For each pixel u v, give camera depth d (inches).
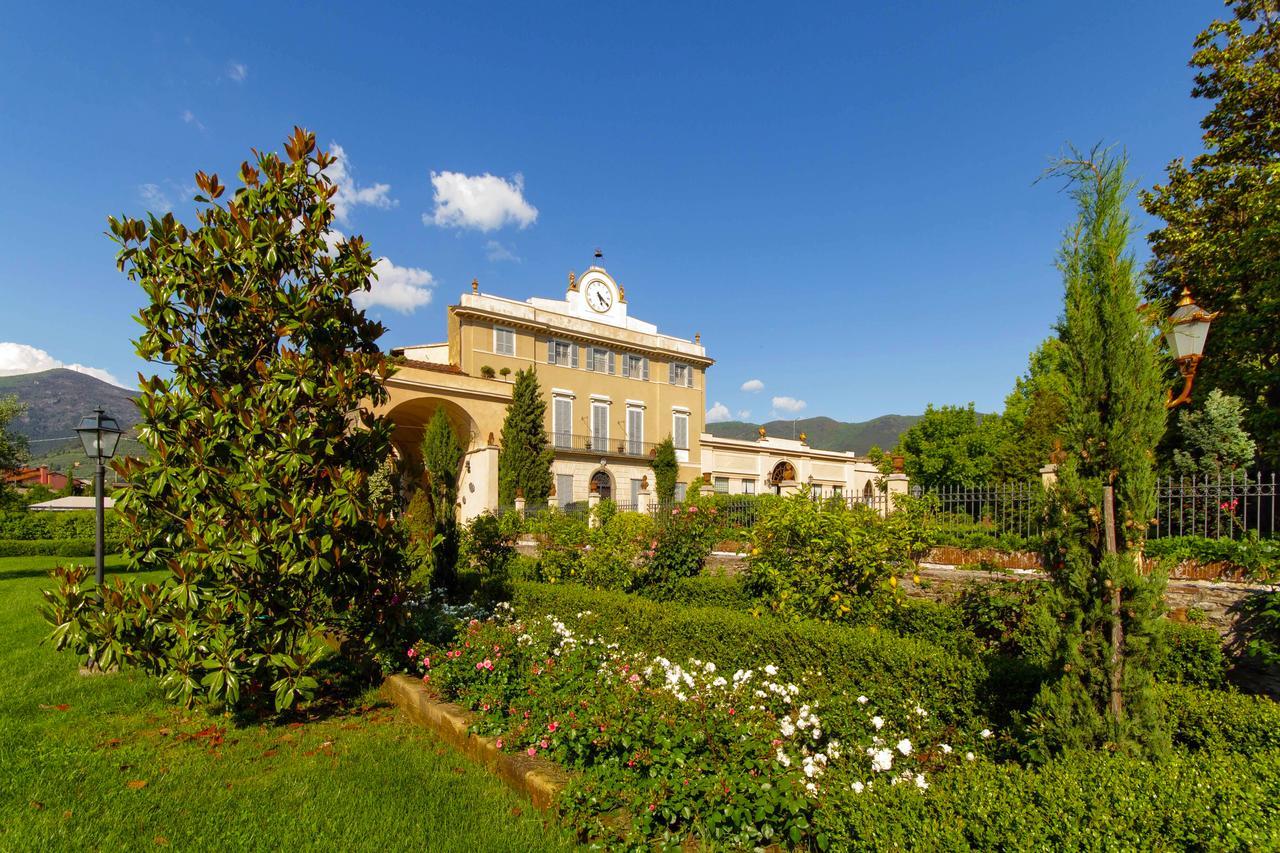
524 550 657.6
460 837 134.5
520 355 1312.7
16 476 1063.6
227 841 134.3
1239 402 454.9
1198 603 243.9
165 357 203.5
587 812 135.0
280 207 217.0
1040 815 96.1
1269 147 508.1
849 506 322.0
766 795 123.6
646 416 1539.1
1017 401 1344.7
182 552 200.5
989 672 162.2
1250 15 517.0
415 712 212.7
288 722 210.1
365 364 226.2
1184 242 545.3
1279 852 83.0
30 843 131.0
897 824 101.6
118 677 255.9
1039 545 141.5
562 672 185.9
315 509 199.5
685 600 340.2
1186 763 113.3
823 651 195.2
